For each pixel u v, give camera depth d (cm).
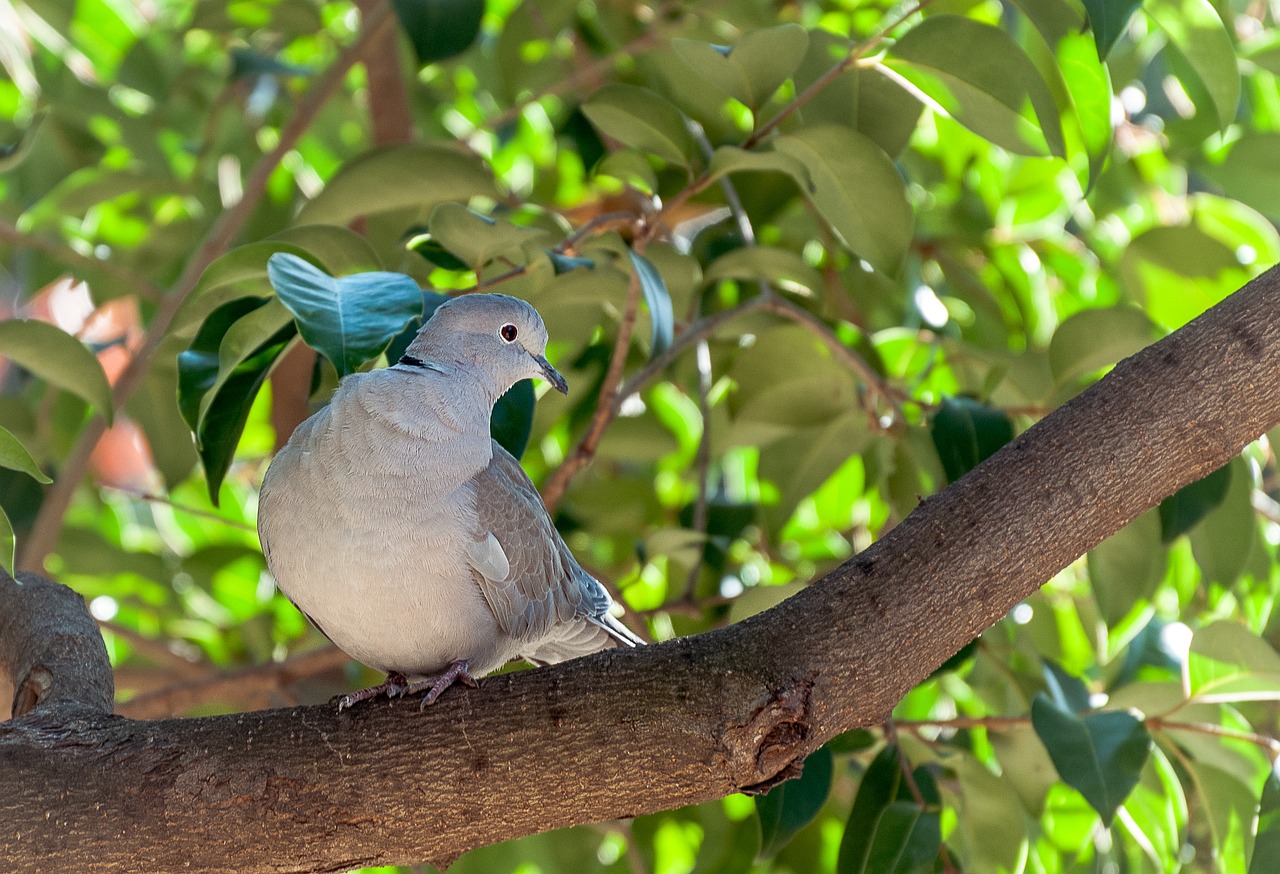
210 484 589
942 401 729
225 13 982
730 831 906
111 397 657
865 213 666
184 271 1048
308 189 1207
